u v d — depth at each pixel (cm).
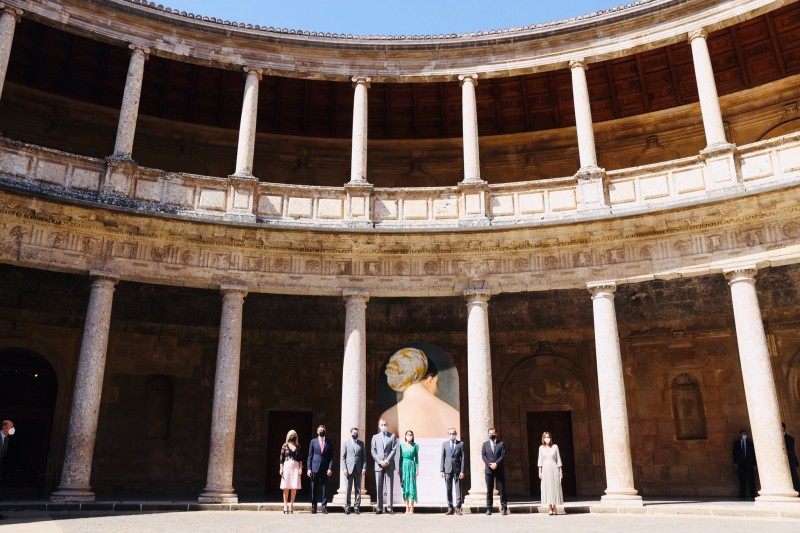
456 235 1867
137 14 1998
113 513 1494
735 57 2206
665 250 1778
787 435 1900
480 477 1747
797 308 2095
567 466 2291
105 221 1761
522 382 2370
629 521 1330
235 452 2291
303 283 1892
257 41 2103
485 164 2520
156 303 2316
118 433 2194
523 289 1870
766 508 1491
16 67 2208
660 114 2383
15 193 1638
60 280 2209
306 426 2381
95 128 2366
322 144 2556
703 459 2142
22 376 2162
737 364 2156
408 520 1337
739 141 2292
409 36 2139
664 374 2241
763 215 1680
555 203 1928
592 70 2291
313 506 1520
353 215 1966
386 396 1586
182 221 1798
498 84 2347
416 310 2436
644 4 1991
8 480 2077
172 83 2336
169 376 2302
